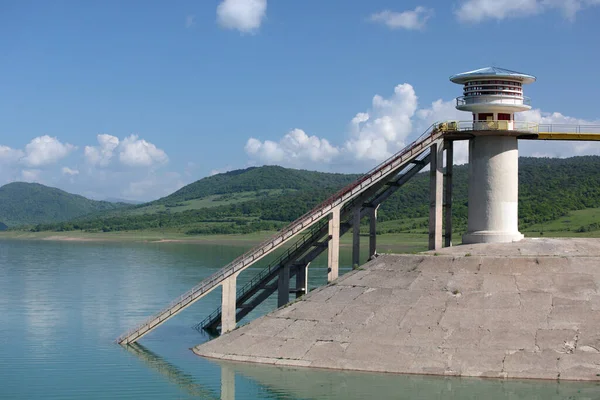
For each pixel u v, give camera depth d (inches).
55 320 3646.7
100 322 3587.6
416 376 2255.2
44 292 4677.7
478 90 2915.8
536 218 6978.4
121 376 2495.1
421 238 7263.8
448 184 3132.4
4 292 4687.5
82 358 2778.1
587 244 2800.2
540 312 2396.7
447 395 2103.8
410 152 2974.9
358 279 2785.4
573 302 2417.6
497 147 2893.7
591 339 2266.2
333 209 2989.7
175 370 2544.3
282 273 3201.3
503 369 2226.9
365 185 2989.7
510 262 2618.1
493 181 2883.9
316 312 2659.9
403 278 2687.0
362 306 2600.9
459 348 2319.1
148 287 4901.6
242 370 2440.9
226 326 2915.8
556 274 2549.2
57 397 2278.5
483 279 2573.8
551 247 2760.8
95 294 4566.9
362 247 6988.2
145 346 2974.9
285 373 2367.1
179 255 7721.5
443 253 2785.4
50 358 2787.9
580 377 2161.7
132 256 7657.5
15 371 2591.0
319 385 2235.5
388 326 2468.0
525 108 2930.6
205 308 3986.2
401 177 3198.8
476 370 2240.4
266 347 2573.8
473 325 2390.5
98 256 7706.7
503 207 2881.4
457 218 6968.5
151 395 2267.5
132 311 3914.9
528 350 2267.5
